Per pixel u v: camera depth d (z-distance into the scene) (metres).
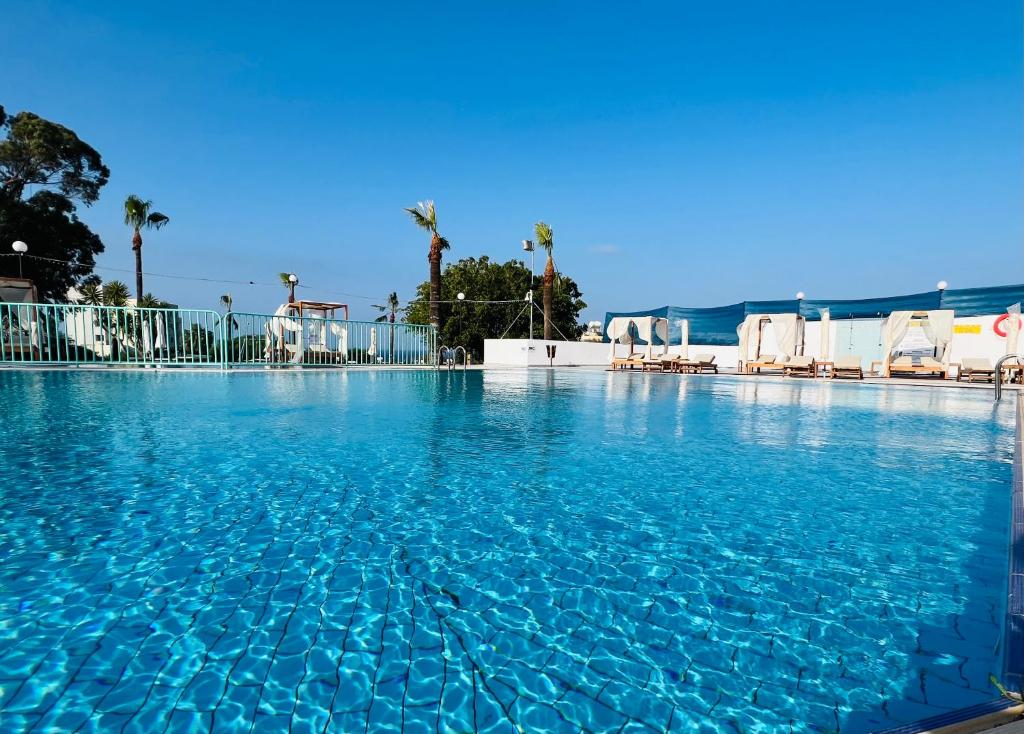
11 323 12.13
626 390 11.97
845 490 3.76
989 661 1.75
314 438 5.34
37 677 1.60
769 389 12.41
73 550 2.53
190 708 1.48
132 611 1.99
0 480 3.64
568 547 2.70
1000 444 5.54
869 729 1.43
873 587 2.29
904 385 13.32
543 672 1.69
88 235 24.39
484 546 2.69
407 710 1.50
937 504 3.44
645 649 1.82
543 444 5.33
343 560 2.49
